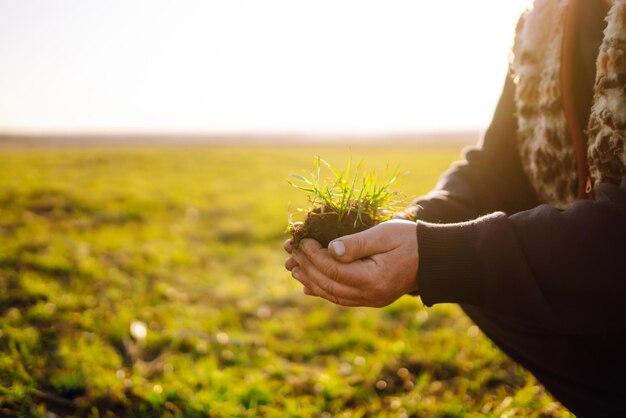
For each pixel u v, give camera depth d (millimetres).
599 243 958
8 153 19859
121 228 6203
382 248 1058
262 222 7188
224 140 80250
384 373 2723
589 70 1264
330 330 3402
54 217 6574
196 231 6484
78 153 20391
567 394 1328
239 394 2408
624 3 1058
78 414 2184
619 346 1188
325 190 1256
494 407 2332
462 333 3260
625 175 1055
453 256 1024
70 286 3727
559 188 1394
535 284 993
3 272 3828
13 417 2053
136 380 2438
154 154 20781
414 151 33312
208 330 3232
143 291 3830
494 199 1657
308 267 1156
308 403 2402
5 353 2520
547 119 1359
